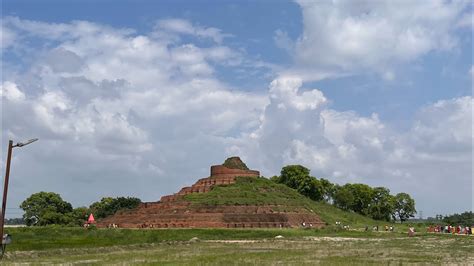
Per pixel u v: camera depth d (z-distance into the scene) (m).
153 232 125.62
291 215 167.12
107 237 113.50
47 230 123.38
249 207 165.12
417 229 189.75
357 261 64.38
